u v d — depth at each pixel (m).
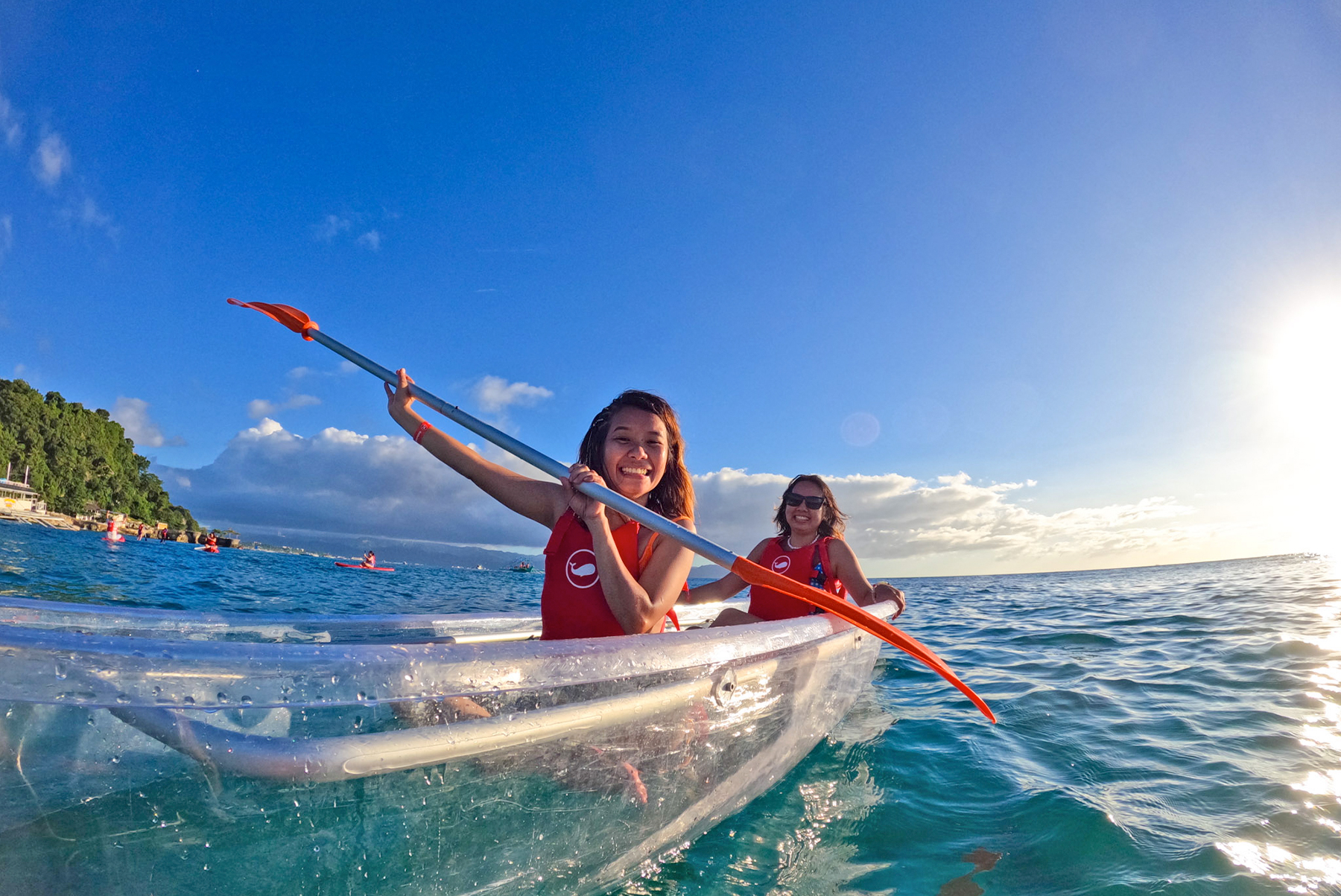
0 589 6.36
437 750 1.20
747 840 1.83
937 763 2.54
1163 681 3.94
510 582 23.69
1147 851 1.77
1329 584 11.70
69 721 0.97
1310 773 2.31
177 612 2.05
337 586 12.03
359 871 1.15
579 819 1.43
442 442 2.27
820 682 2.38
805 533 3.73
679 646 1.64
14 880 0.94
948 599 13.59
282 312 2.48
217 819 1.04
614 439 2.09
